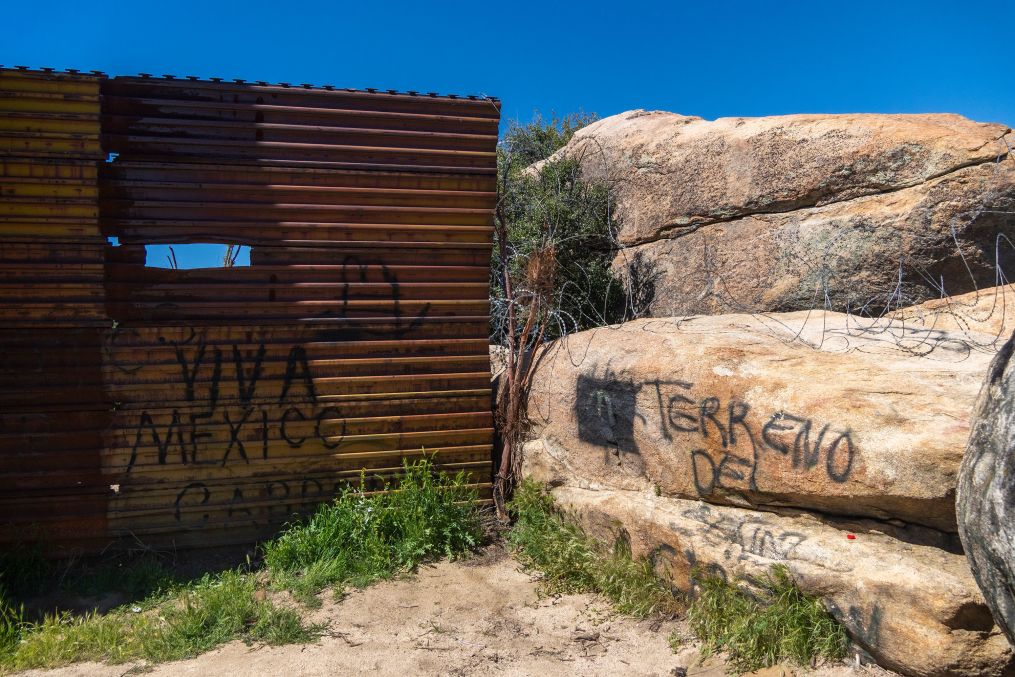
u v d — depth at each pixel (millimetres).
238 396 6195
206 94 6047
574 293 8125
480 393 6699
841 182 6477
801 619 4211
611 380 5730
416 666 4516
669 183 7984
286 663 4539
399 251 6496
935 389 4152
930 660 3670
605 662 4512
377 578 5715
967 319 5492
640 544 5262
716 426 4883
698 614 4633
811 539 4344
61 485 5883
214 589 5387
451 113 6535
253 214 6160
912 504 3859
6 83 5652
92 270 5832
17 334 5801
